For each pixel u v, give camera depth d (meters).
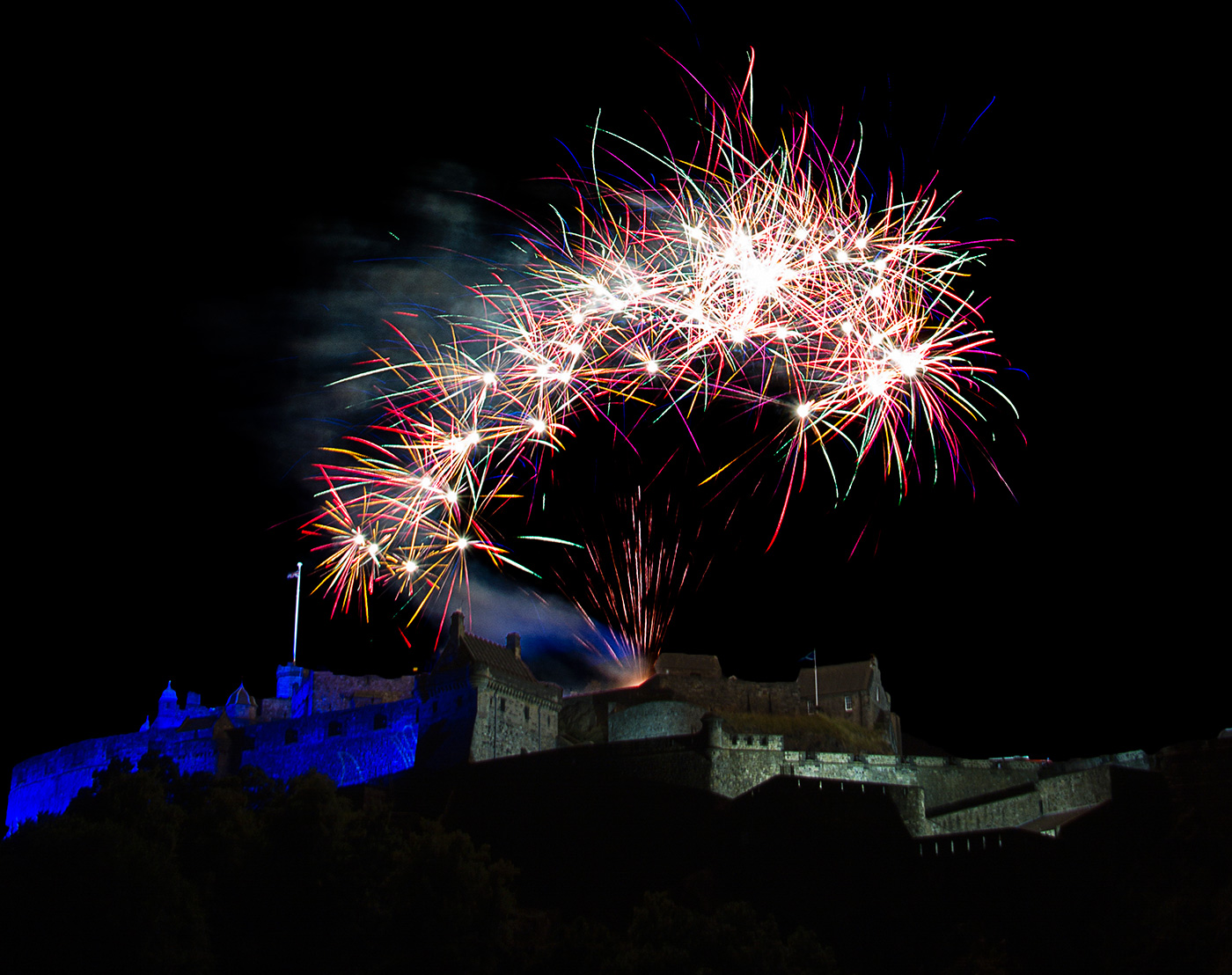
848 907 91.81
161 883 77.06
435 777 112.44
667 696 123.69
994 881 90.81
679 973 76.81
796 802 97.75
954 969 87.00
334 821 88.81
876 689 131.50
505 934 83.75
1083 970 85.81
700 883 93.50
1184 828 92.25
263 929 83.69
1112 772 94.81
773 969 77.81
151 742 134.75
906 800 98.44
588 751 107.88
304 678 140.50
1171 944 83.94
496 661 121.81
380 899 84.94
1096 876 90.56
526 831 104.19
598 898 96.25
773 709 127.69
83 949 74.44
